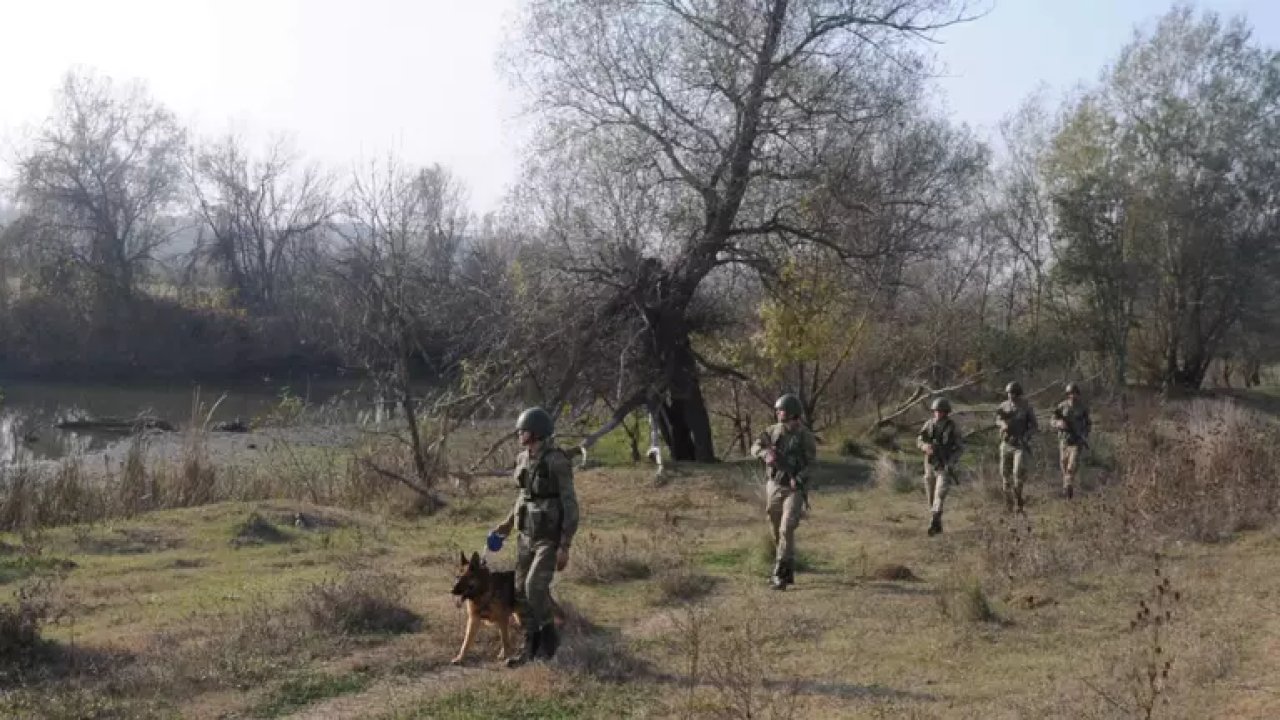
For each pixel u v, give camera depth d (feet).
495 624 23.49
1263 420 74.33
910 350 92.63
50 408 129.59
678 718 19.62
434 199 104.12
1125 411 85.05
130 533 38.86
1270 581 29.66
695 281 67.41
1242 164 120.37
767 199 66.49
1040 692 20.97
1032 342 107.04
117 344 166.61
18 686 20.85
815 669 23.08
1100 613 27.43
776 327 70.64
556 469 23.57
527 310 63.00
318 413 93.45
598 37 64.54
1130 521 38.01
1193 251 119.96
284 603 27.78
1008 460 45.98
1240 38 119.24
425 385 104.12
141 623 26.27
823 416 88.84
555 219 64.59
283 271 188.34
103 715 19.29
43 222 167.22
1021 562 32.63
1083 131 123.75
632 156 64.54
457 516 48.11
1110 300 122.72
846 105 64.54
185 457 54.95
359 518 46.37
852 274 71.15
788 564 31.55
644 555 34.06
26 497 46.47
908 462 67.46
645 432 81.82
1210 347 125.80
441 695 20.93
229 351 169.17
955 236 88.12
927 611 28.22
